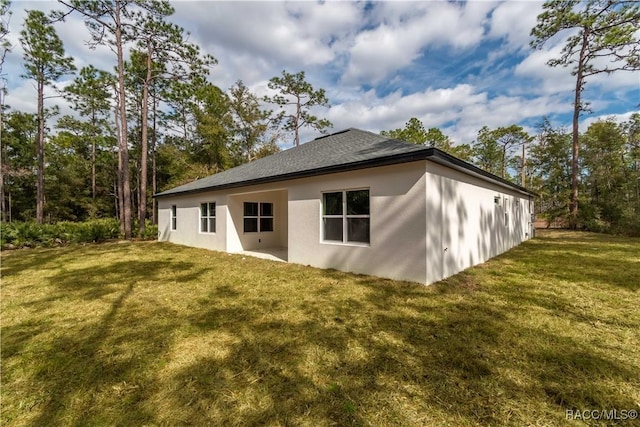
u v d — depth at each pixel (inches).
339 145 337.7
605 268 242.5
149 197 975.0
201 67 616.1
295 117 954.7
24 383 89.0
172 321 138.1
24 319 142.3
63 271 254.2
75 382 89.4
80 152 992.9
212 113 904.9
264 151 992.9
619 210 553.9
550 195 764.6
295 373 92.7
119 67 530.3
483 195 285.4
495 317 137.2
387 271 210.8
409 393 82.1
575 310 145.6
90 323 136.6
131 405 78.8
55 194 981.8
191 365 98.4
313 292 181.6
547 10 557.9
